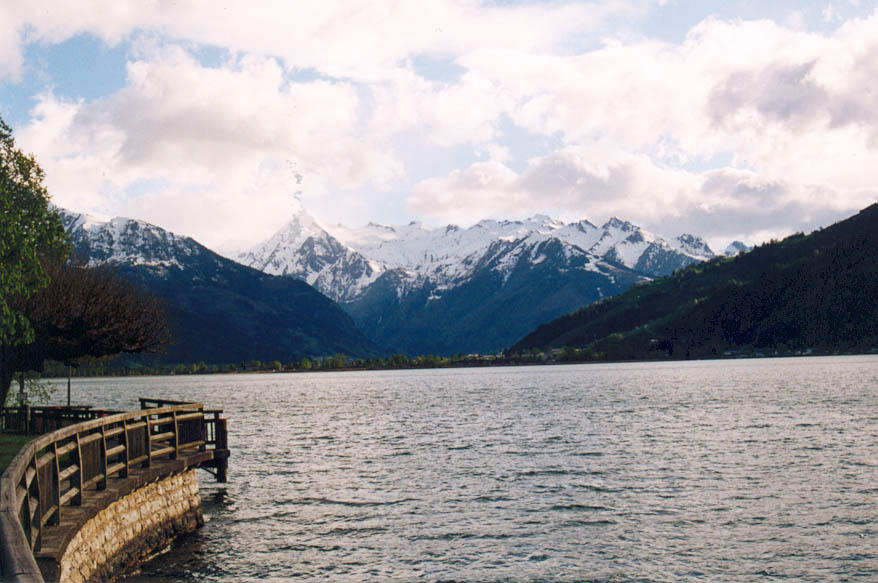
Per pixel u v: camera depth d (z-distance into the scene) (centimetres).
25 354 4872
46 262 4706
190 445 3503
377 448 6344
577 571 2842
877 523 3394
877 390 11806
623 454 5588
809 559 2930
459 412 10088
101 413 4350
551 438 6700
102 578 2342
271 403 13500
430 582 2739
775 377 17475
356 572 2850
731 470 4775
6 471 1392
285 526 3541
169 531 3164
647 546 3144
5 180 3897
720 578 2745
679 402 10631
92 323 4866
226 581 2730
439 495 4216
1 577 903
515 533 3378
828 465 4850
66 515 2078
